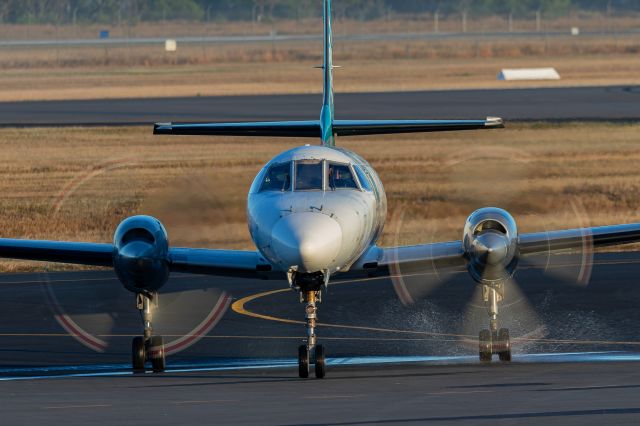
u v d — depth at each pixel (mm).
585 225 104750
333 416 40250
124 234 58375
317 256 51469
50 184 140750
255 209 55594
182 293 84438
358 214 55125
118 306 80062
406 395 45344
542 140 169375
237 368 58875
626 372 51531
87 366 60344
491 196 130500
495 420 38594
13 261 100500
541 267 92312
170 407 43219
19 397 46812
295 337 68688
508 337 59594
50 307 79562
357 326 71938
